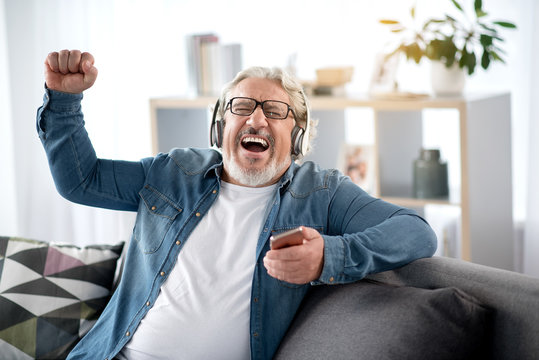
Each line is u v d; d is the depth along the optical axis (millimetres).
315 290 1417
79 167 1544
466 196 2262
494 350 1169
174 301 1444
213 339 1406
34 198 3262
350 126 2988
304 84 2670
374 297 1267
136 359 1440
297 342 1315
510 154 2523
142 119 3240
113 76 3168
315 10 2928
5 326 1669
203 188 1571
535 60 2457
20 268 1729
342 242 1286
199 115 3096
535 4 2441
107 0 3102
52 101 1479
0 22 3080
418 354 1145
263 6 3027
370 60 2863
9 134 3162
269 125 1556
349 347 1205
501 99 2453
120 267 1783
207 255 1480
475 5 2318
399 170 2617
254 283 1417
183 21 3172
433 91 2521
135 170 1631
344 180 1559
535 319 1110
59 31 3143
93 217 3234
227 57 2855
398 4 2764
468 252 2289
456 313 1154
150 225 1560
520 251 2705
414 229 1365
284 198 1521
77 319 1693
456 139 2775
